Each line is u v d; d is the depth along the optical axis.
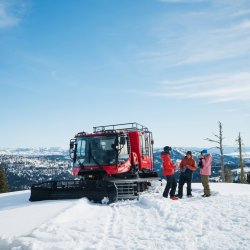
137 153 18.81
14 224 10.23
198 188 19.12
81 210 12.70
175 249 7.18
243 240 7.49
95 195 15.27
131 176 16.94
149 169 20.55
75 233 8.86
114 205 13.99
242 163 41.34
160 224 9.73
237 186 22.08
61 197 15.77
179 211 11.39
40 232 8.85
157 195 15.99
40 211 12.45
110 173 16.42
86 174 16.91
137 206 13.28
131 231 9.06
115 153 16.53
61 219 10.66
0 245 8.35
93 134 17.05
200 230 8.70
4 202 16.66
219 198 13.90
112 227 9.66
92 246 7.57
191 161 15.44
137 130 19.11
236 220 9.58
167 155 14.94
